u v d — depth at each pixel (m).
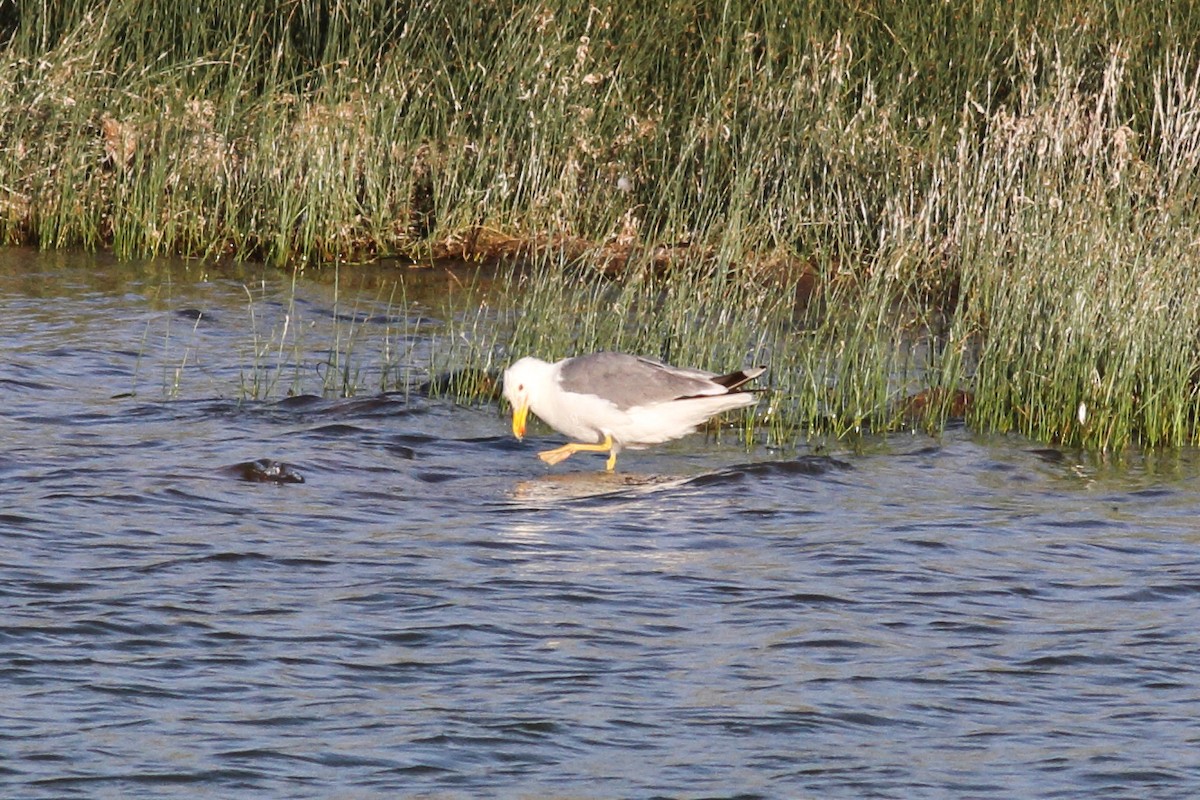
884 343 16.36
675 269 18.55
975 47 20.86
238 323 18.05
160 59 22.17
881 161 20.16
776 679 8.89
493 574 10.45
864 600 10.20
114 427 13.73
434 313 18.94
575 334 16.39
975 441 14.47
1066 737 8.23
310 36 22.92
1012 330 15.29
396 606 9.81
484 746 7.92
